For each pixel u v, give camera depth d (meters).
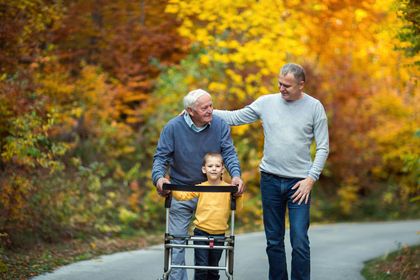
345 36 22.33
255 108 9.84
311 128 9.59
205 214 9.11
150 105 23.81
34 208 15.84
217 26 20.92
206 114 9.02
